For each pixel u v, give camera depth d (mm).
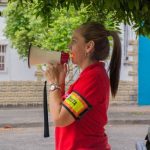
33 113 18078
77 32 3537
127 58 20750
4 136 14219
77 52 3525
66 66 3602
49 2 4844
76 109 3350
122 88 20031
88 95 3379
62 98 3539
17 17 18016
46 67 3721
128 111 18484
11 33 18609
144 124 16672
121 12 4551
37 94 19562
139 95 20219
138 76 20266
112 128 15688
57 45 12930
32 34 16859
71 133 3434
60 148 3496
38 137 13844
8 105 19406
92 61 3508
